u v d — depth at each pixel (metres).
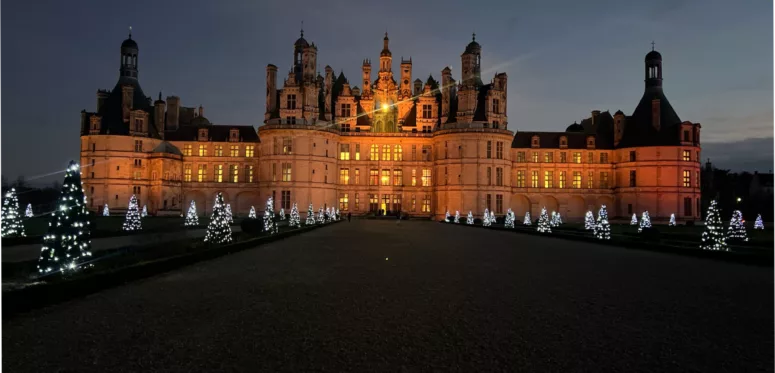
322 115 101.31
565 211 103.50
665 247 34.81
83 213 22.19
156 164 96.25
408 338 12.15
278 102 100.19
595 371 9.96
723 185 133.12
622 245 39.78
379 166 104.44
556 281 21.08
